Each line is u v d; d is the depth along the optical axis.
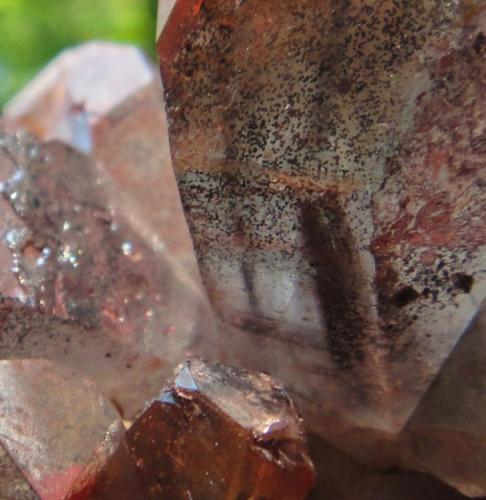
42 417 0.10
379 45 0.10
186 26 0.10
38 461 0.10
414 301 0.10
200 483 0.10
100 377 0.11
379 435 0.11
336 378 0.11
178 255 0.12
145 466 0.10
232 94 0.10
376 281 0.10
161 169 0.13
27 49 0.22
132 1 0.22
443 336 0.10
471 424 0.10
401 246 0.10
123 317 0.12
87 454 0.10
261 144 0.10
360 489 0.11
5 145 0.12
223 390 0.10
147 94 0.13
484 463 0.10
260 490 0.10
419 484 0.11
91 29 0.22
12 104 0.14
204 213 0.10
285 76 0.10
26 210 0.12
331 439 0.11
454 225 0.10
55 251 0.12
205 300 0.12
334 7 0.10
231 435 0.10
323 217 0.10
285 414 0.10
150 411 0.10
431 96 0.10
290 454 0.10
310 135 0.10
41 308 0.11
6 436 0.10
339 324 0.11
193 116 0.10
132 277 0.12
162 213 0.12
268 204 0.10
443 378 0.11
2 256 0.11
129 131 0.13
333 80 0.10
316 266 0.10
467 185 0.10
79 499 0.10
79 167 0.13
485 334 0.10
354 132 0.10
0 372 0.10
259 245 0.10
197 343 0.11
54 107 0.14
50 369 0.10
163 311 0.12
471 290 0.10
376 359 0.11
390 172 0.10
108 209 0.12
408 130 0.10
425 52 0.09
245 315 0.11
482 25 0.09
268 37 0.10
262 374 0.10
